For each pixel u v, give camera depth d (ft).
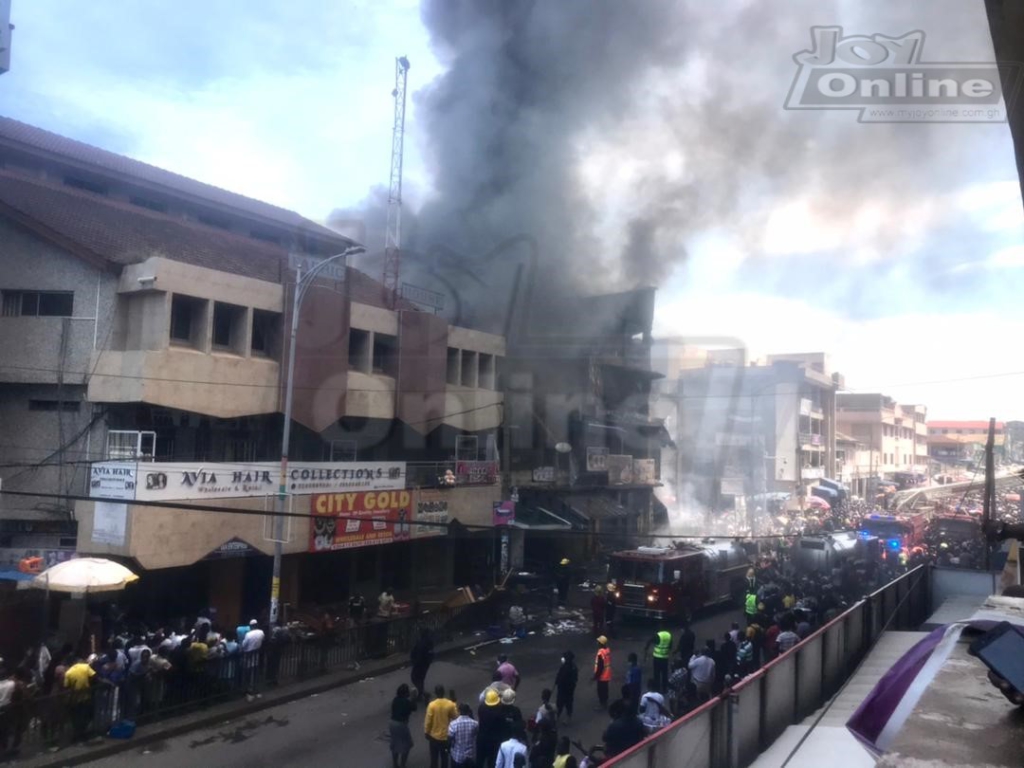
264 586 66.18
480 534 85.05
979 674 11.41
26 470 60.23
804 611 57.16
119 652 42.52
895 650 46.60
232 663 46.50
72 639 49.57
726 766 27.73
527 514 95.61
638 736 31.89
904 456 254.68
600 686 48.11
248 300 64.54
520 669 57.11
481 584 85.25
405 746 36.73
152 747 39.22
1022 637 9.87
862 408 228.84
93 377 58.18
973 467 255.70
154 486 52.60
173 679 43.21
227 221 98.32
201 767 36.81
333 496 66.39
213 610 55.36
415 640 60.90
